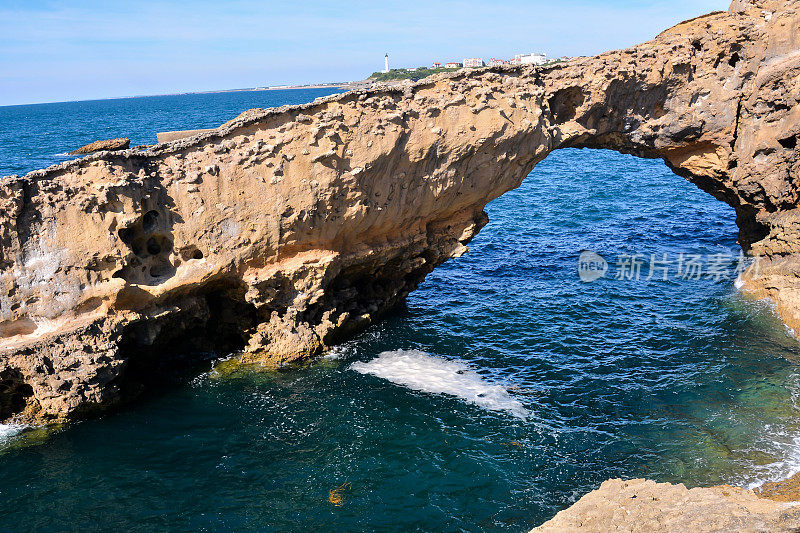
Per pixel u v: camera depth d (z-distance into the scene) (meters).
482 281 31.38
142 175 19.25
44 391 18.77
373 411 19.98
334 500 16.08
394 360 23.42
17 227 18.16
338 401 20.56
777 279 26.91
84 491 16.39
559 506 15.75
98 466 17.39
